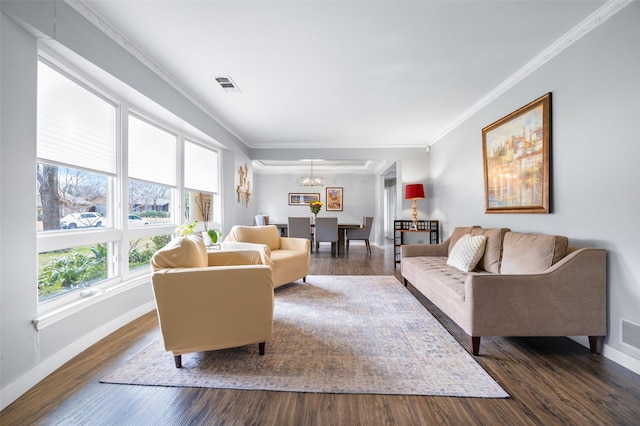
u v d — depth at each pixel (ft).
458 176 13.82
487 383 5.29
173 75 9.53
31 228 5.42
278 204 31.01
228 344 6.04
